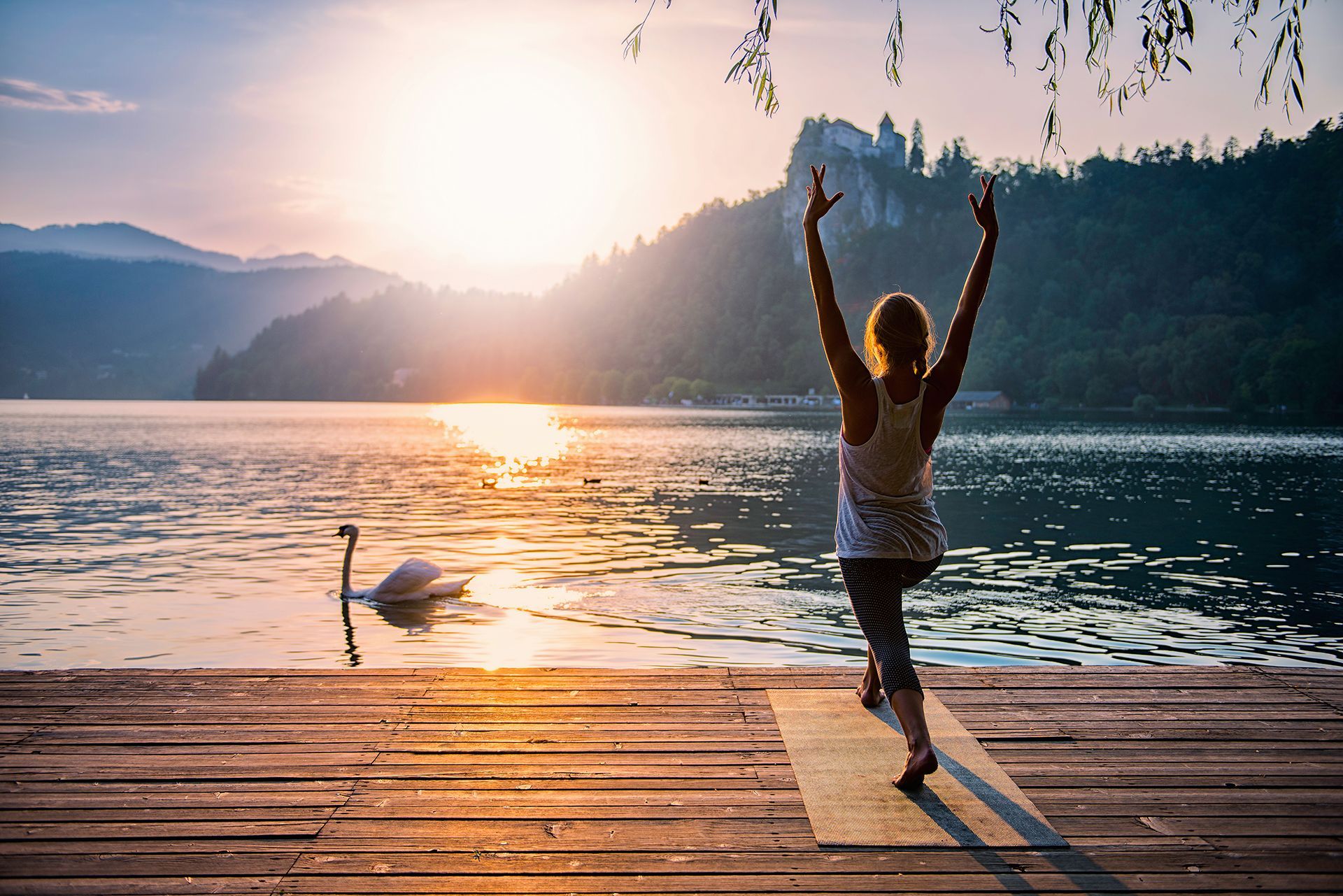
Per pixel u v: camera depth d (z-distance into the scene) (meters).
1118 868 2.97
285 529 18.73
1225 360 142.12
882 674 3.50
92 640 9.48
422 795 3.50
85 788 3.55
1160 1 4.18
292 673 4.98
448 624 10.22
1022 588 12.54
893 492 3.42
